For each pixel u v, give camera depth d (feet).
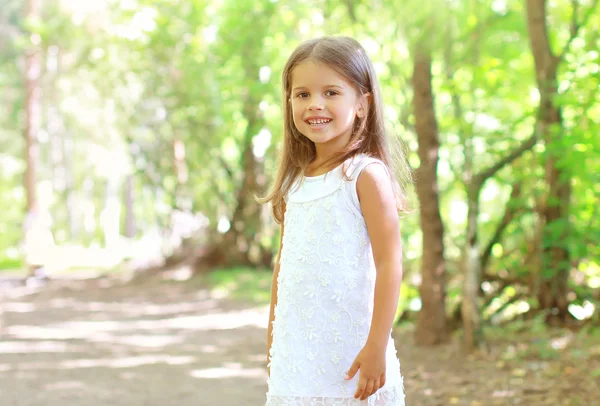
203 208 58.54
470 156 22.18
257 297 41.96
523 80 26.91
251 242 55.31
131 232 116.98
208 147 54.95
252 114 50.19
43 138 114.73
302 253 7.22
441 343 21.99
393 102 27.84
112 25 59.11
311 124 7.16
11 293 52.03
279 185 7.85
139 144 61.98
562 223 21.85
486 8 24.91
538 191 22.49
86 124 108.47
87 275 63.10
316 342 7.08
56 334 31.01
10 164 102.99
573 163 20.45
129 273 60.54
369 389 6.86
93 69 63.72
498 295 24.11
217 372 21.62
